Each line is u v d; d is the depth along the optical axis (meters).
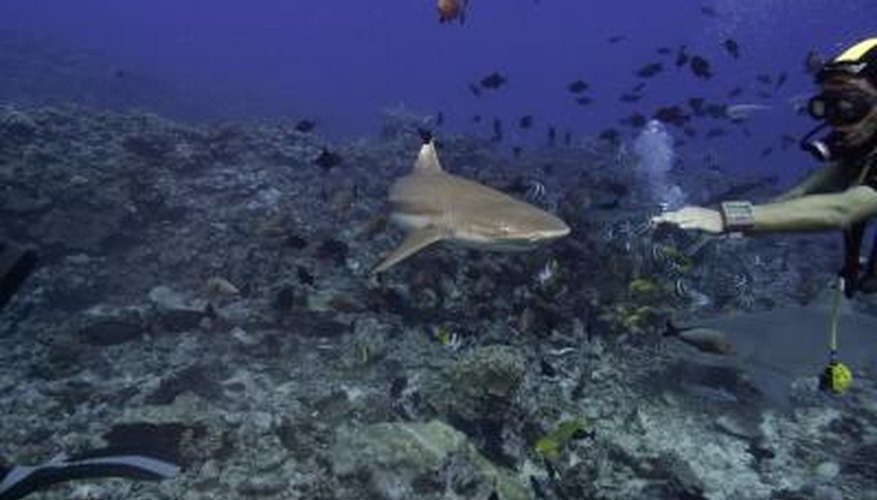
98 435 3.60
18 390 4.35
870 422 4.69
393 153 9.45
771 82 9.78
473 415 3.77
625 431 4.28
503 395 3.72
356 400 4.15
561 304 5.09
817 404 4.85
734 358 3.94
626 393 4.61
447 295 5.00
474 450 3.64
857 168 1.33
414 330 4.93
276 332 4.86
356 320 4.96
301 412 4.02
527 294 4.94
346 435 3.66
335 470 3.45
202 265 6.10
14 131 7.07
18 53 20.88
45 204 5.96
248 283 5.52
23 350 4.91
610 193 6.42
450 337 4.23
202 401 3.87
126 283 5.96
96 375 4.48
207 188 7.48
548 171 7.96
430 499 3.30
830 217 1.27
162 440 3.58
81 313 5.38
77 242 5.93
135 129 8.20
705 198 10.10
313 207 7.33
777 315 4.04
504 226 2.88
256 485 3.42
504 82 7.62
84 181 6.25
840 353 3.82
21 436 3.76
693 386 4.27
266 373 4.56
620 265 5.51
